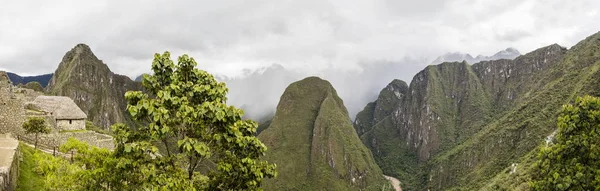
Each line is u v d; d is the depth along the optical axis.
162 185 8.66
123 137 9.52
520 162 92.69
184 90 9.60
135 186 10.13
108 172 11.34
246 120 9.99
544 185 12.69
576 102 12.64
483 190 85.44
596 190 11.30
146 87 10.18
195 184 9.40
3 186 17.06
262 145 9.62
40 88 150.50
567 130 12.43
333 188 199.12
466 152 180.50
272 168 9.99
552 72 188.75
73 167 19.67
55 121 41.00
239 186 9.62
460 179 167.88
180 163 9.80
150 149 9.07
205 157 9.35
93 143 40.16
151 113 8.81
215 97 9.88
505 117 181.12
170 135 9.40
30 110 43.00
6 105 33.03
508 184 70.31
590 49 160.62
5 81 33.66
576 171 11.86
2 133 32.38
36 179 23.36
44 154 26.44
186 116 8.80
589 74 127.00
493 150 154.12
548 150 13.06
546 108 138.75
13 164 20.44
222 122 9.16
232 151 9.84
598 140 11.90
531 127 136.50
